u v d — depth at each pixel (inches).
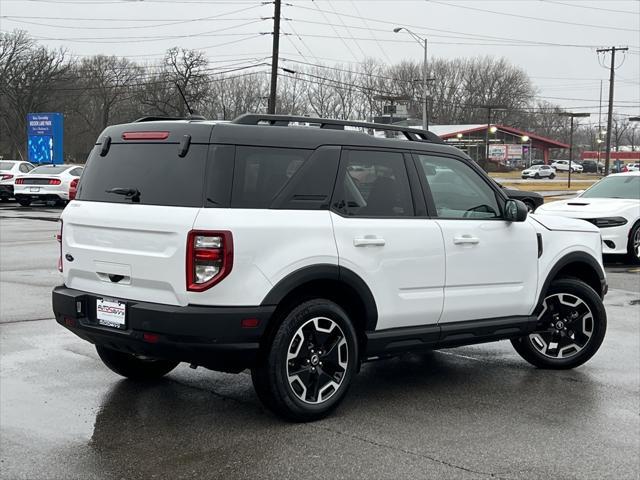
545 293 241.8
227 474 158.6
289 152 190.2
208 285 173.2
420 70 3841.0
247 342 177.6
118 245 187.2
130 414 196.5
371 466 163.8
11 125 3080.7
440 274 213.5
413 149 217.6
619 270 503.8
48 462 164.6
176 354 177.9
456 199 225.1
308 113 3432.6
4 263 484.7
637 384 233.5
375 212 203.9
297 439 179.5
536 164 3818.9
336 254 190.5
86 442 176.6
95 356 254.7
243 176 181.5
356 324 203.3
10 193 1133.1
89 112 3312.0
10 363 244.4
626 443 181.3
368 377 238.2
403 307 206.2
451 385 229.8
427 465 165.0
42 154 1545.3
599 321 249.1
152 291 181.8
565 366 249.9
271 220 181.5
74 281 201.2
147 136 191.2
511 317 233.8
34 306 336.5
